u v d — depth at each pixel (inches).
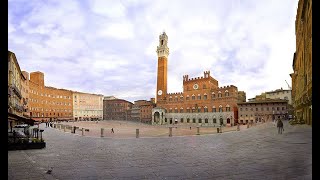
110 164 442.3
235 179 323.9
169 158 503.5
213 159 480.4
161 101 4160.9
